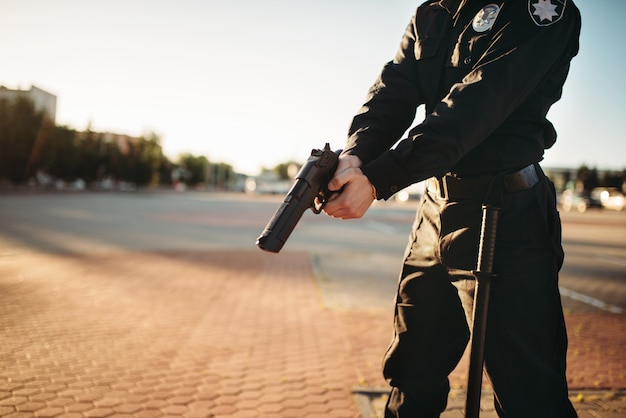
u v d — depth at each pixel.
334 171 1.21
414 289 1.60
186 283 6.55
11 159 34.34
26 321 4.52
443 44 1.47
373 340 4.22
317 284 6.77
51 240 10.35
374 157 1.38
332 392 3.09
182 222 17.00
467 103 1.17
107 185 58.94
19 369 3.34
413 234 1.64
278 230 1.11
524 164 1.35
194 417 2.70
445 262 1.46
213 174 112.69
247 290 6.26
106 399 2.90
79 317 4.72
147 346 3.92
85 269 7.25
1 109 34.38
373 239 13.43
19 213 16.38
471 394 1.30
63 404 2.81
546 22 1.25
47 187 40.88
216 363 3.58
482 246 1.28
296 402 2.93
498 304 1.34
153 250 9.71
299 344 4.08
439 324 1.60
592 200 43.44
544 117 1.38
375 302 5.73
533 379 1.33
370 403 2.91
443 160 1.16
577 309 5.57
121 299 5.52
